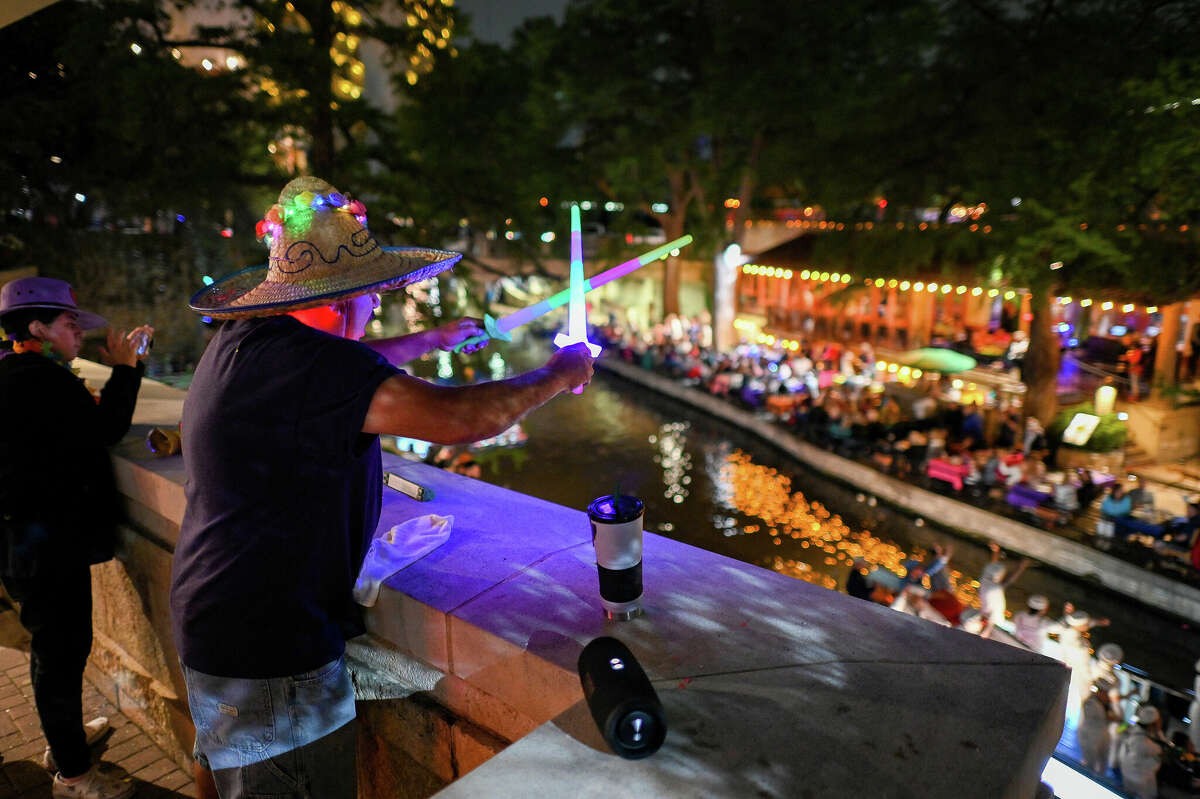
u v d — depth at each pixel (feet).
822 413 68.59
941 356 67.31
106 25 38.93
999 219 57.11
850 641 6.55
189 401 5.87
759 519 56.95
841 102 69.00
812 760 5.17
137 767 11.12
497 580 7.66
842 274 75.66
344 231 5.88
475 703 7.10
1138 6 49.75
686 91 90.33
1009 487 52.21
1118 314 68.03
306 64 45.55
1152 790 20.90
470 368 60.29
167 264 41.65
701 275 113.19
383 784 8.30
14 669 13.09
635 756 5.19
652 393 93.66
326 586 6.08
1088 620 28.25
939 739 5.35
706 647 6.45
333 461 5.54
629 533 6.63
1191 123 46.85
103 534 10.53
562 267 104.99
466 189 51.24
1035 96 52.19
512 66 53.01
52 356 10.07
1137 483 48.70
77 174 38.17
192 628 5.95
